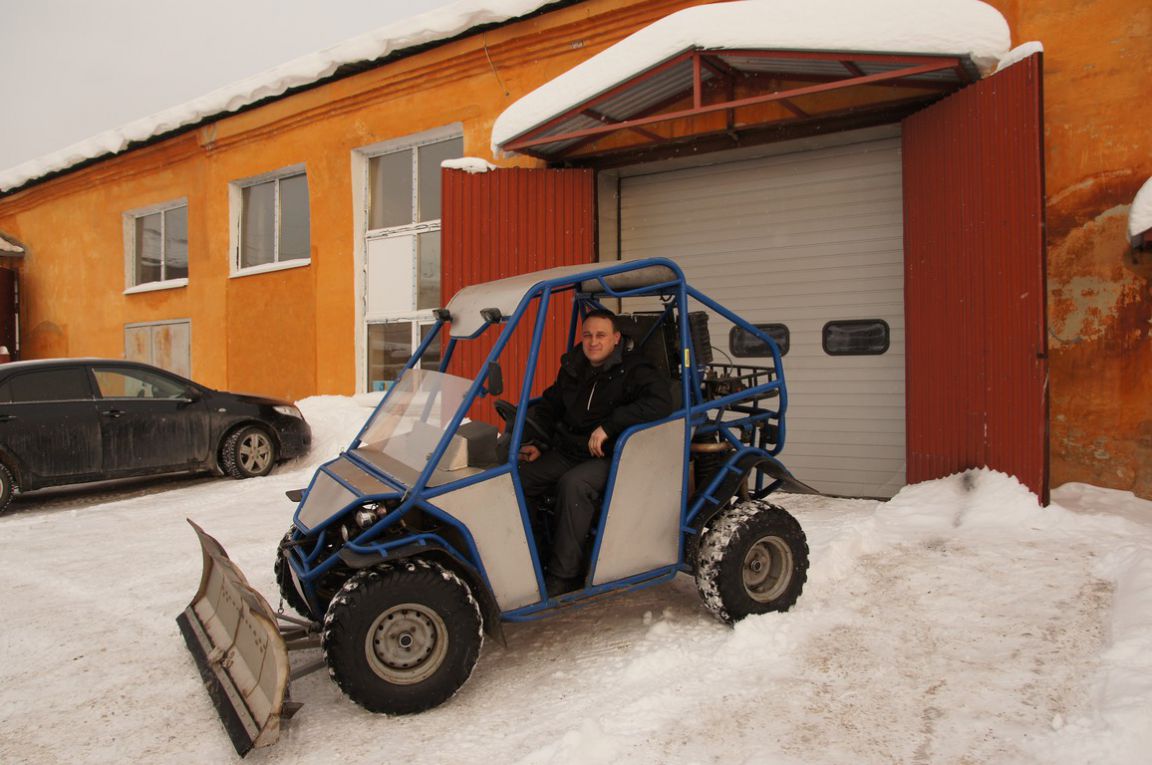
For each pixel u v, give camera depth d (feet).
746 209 25.62
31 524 23.29
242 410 29.58
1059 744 8.89
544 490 12.50
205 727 10.74
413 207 35.01
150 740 10.41
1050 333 20.71
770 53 19.36
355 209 36.32
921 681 10.79
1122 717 8.99
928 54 18.22
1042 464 17.66
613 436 12.26
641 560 12.66
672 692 10.79
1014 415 18.44
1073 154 20.35
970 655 11.48
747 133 23.70
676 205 26.89
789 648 12.03
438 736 10.05
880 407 23.59
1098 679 10.34
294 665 12.69
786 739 9.45
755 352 25.54
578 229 26.27
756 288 25.48
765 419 14.65
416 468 11.57
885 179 23.43
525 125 22.94
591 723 9.69
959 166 20.06
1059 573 14.37
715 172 26.09
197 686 12.05
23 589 17.01
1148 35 19.49
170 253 47.83
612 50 21.49
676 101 24.32
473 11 29.58
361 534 10.77
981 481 19.03
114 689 12.01
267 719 9.43
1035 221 17.65
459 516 11.05
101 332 51.55
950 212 20.42
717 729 9.76
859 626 12.74
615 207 27.89
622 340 13.26
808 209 24.58
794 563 13.34
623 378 12.69
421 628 10.66
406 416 12.86
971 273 19.72
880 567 15.43
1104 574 14.16
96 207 51.29
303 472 30.25
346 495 11.37
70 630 14.47
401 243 35.29
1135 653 10.74
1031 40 20.76
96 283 51.80
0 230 59.16
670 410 12.51
